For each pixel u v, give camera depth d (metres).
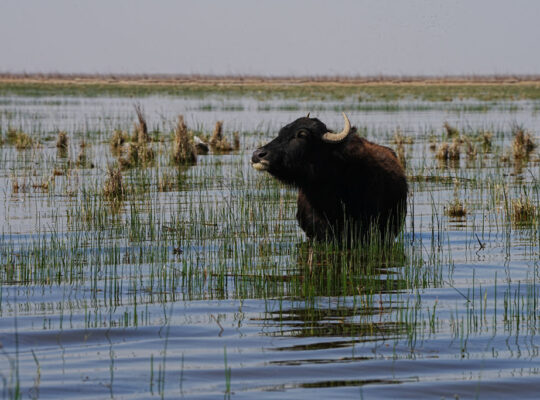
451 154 90.38
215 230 49.53
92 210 56.66
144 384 23.80
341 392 23.16
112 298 34.09
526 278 37.47
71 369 25.17
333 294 34.72
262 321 30.53
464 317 30.88
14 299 33.81
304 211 45.31
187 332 29.17
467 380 24.09
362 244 43.09
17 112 173.88
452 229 50.25
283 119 156.50
